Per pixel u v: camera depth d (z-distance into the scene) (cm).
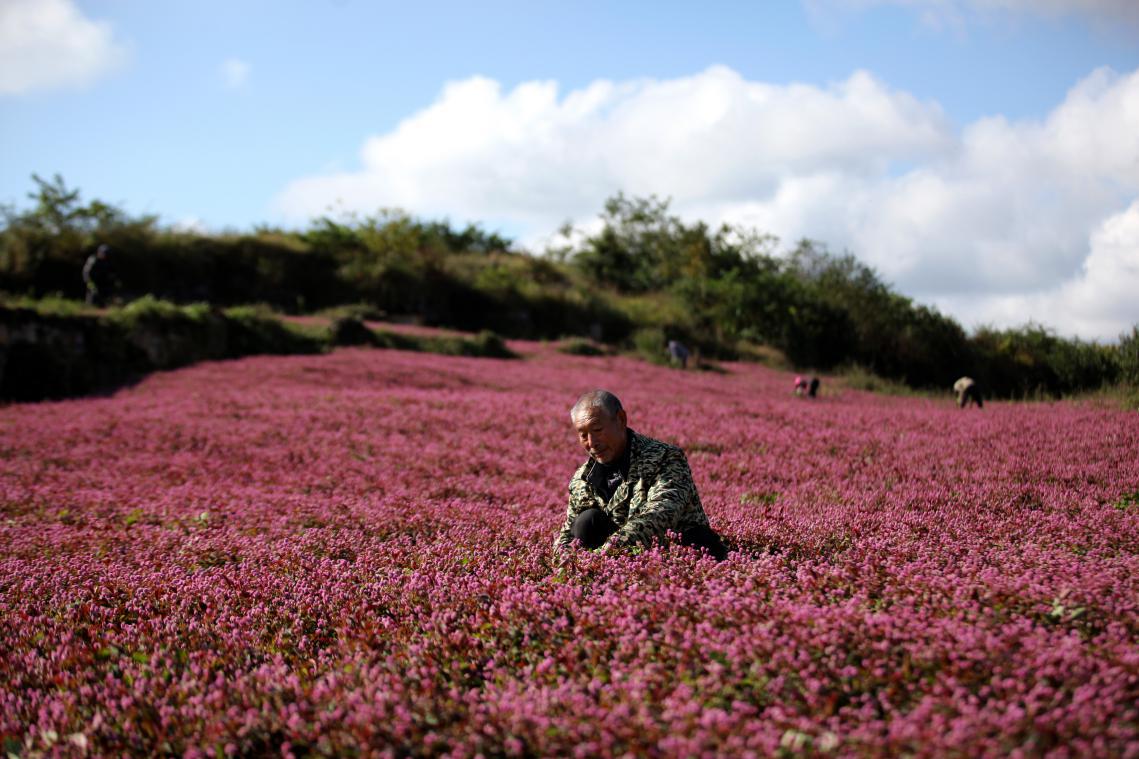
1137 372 1838
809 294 3353
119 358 2228
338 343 2898
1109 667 258
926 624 297
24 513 756
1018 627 289
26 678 341
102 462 1060
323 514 662
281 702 290
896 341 2836
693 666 281
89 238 3581
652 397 1747
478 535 532
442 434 1227
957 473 775
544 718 248
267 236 4212
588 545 467
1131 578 350
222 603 412
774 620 302
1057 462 797
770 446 1018
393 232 4281
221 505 738
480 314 4119
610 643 309
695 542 449
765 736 227
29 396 2000
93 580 476
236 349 2664
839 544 480
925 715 233
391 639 350
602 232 5347
